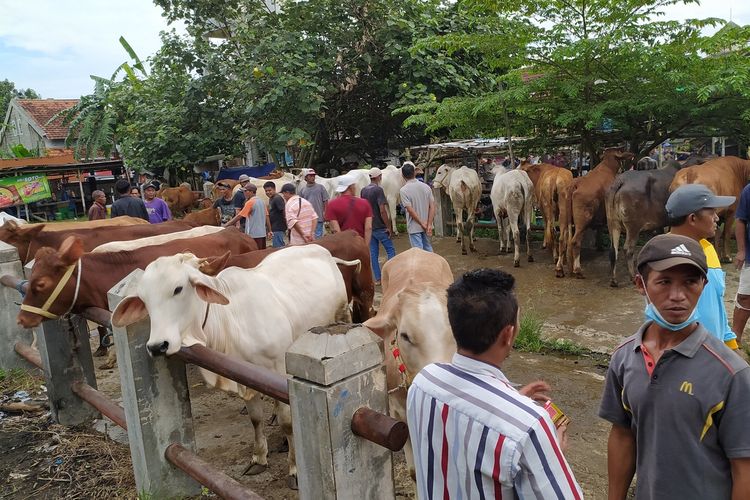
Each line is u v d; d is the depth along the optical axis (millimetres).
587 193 8828
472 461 1610
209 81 16734
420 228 8984
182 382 3711
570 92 9562
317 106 15156
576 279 9039
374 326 3363
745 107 9172
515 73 10000
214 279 3744
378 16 16156
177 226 7098
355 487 2316
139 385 3535
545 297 8242
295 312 4312
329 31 16609
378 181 9594
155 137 17578
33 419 5051
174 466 3697
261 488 3920
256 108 15242
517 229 10125
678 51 9328
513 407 1615
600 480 3842
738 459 1930
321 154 18656
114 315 3375
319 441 2258
